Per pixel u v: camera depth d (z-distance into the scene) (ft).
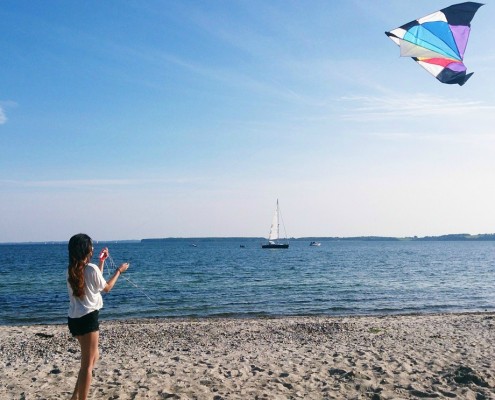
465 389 22.56
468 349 33.30
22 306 77.00
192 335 43.09
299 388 23.49
